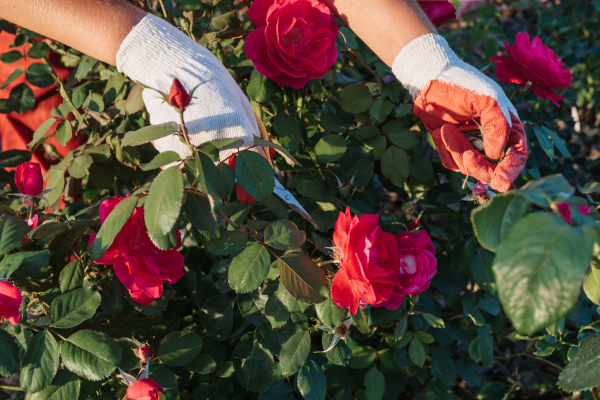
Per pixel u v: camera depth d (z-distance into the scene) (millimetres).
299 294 902
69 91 1531
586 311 1427
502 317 1524
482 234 594
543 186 581
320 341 1335
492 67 1529
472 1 2807
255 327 1252
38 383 830
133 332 1153
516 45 1208
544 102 2318
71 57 1711
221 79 1056
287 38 1151
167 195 766
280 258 933
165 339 1021
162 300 1076
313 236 1078
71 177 1479
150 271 845
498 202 589
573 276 472
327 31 1147
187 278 1303
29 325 882
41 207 1333
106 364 852
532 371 1868
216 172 800
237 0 1678
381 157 1306
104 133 1496
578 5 3008
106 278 977
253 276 905
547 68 1188
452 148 1042
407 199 2324
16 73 1567
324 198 1223
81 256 967
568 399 1688
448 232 1548
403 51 1102
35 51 1619
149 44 1038
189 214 909
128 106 1304
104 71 1486
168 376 1001
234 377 1252
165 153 864
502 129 1010
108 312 987
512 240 518
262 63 1166
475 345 1405
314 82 1312
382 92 1327
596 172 2443
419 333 1299
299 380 1092
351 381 1379
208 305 1178
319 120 1508
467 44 2914
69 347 863
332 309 973
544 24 2928
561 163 2238
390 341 1347
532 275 491
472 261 1285
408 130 1296
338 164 1324
